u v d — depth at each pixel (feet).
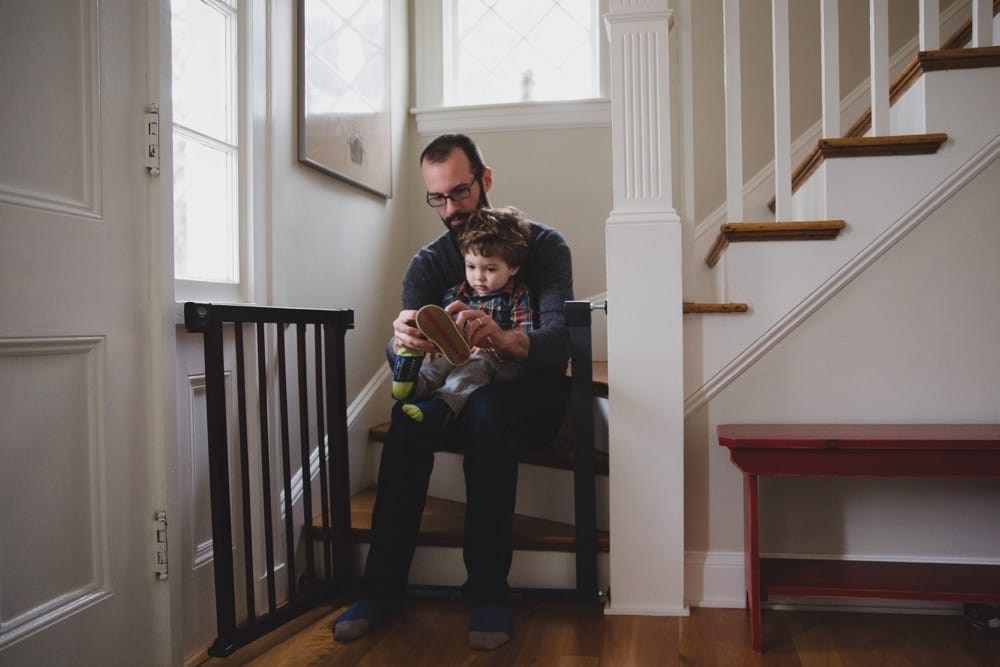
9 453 3.59
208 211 5.34
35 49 3.74
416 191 9.38
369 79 8.04
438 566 6.01
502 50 9.70
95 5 4.09
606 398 6.28
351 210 7.57
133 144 4.36
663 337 5.49
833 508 5.62
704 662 4.72
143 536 4.40
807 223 5.47
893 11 8.61
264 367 5.05
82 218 3.98
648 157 5.53
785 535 5.67
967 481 5.49
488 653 4.89
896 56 8.58
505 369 5.79
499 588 5.18
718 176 8.86
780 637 5.10
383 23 8.45
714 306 5.59
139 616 4.35
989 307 5.40
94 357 4.09
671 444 5.49
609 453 5.64
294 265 6.33
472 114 9.24
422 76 9.44
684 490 5.75
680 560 5.50
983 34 5.63
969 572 5.22
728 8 5.74
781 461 4.84
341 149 7.27
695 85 8.91
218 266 5.45
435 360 5.91
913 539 5.55
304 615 5.57
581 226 9.11
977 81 5.36
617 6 5.54
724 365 5.65
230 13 5.57
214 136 5.42
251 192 5.67
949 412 5.46
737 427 5.42
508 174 9.25
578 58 9.53
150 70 4.46
